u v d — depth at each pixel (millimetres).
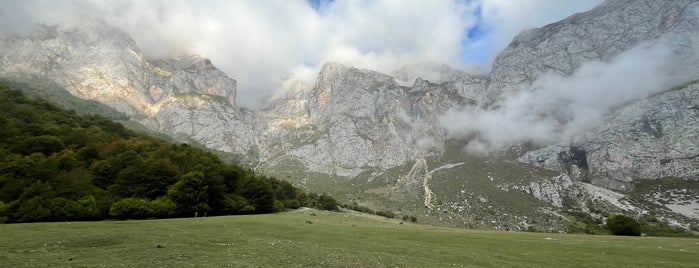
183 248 31469
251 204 100250
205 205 80688
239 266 25328
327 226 63188
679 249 48500
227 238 39375
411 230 68562
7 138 88562
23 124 100375
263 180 113375
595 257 39094
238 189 103500
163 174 84375
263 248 33969
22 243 30953
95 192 73562
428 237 54000
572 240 59281
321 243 40594
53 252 28406
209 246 33562
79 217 63406
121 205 67000
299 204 133625
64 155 84250
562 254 40969
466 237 56906
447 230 79812
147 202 71188
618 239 64875
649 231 171625
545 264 33969
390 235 54312
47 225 45188
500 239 55969
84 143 101438
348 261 29469
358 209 177250
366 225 76250
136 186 78812
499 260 35125
